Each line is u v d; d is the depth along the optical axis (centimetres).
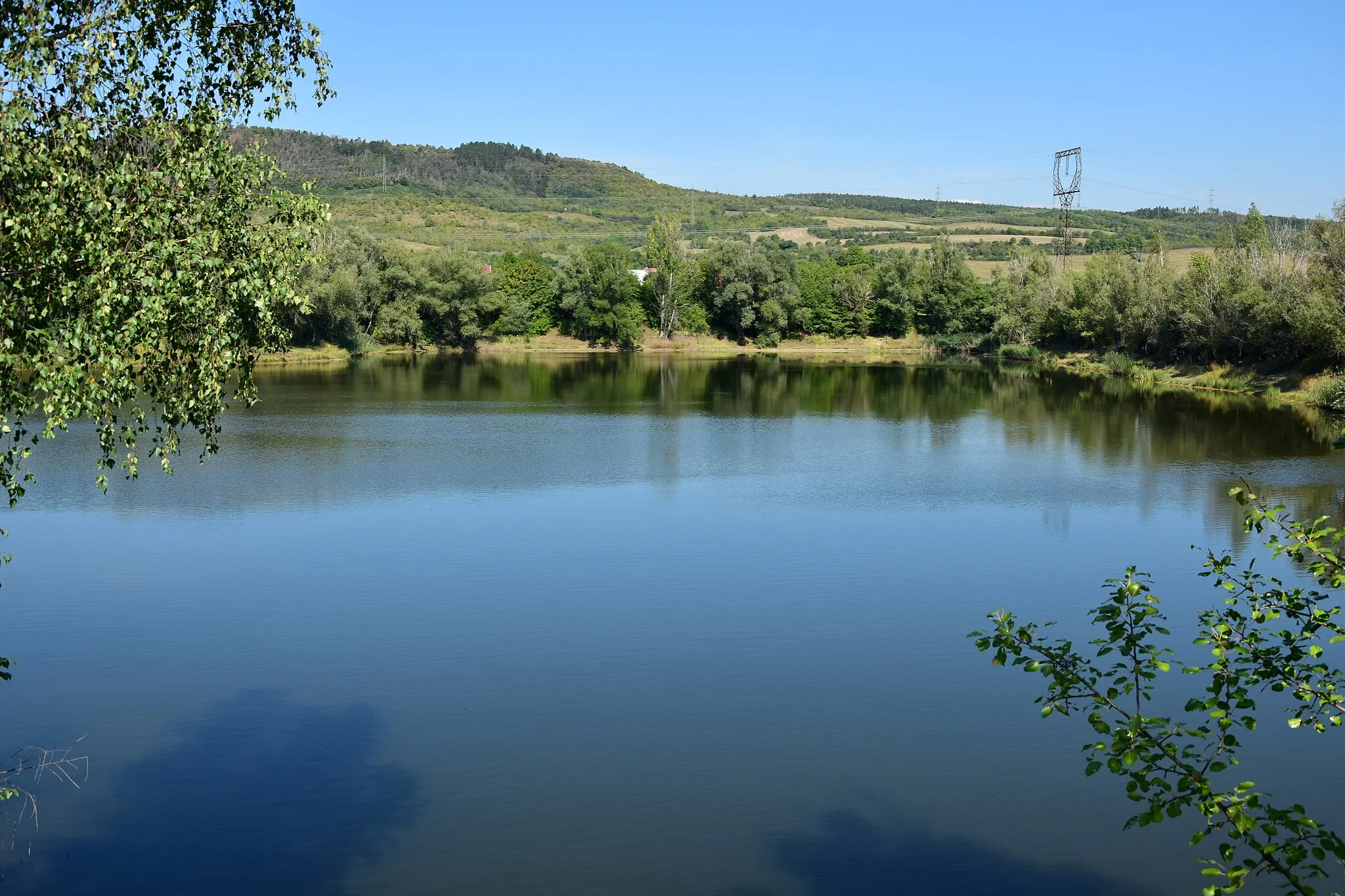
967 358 9631
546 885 1139
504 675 1706
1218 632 712
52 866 1169
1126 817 1292
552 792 1336
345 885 1132
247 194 1062
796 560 2389
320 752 1436
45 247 894
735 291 10388
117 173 929
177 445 1045
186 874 1161
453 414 4944
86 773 1372
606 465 3609
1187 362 7112
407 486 3186
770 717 1555
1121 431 4497
